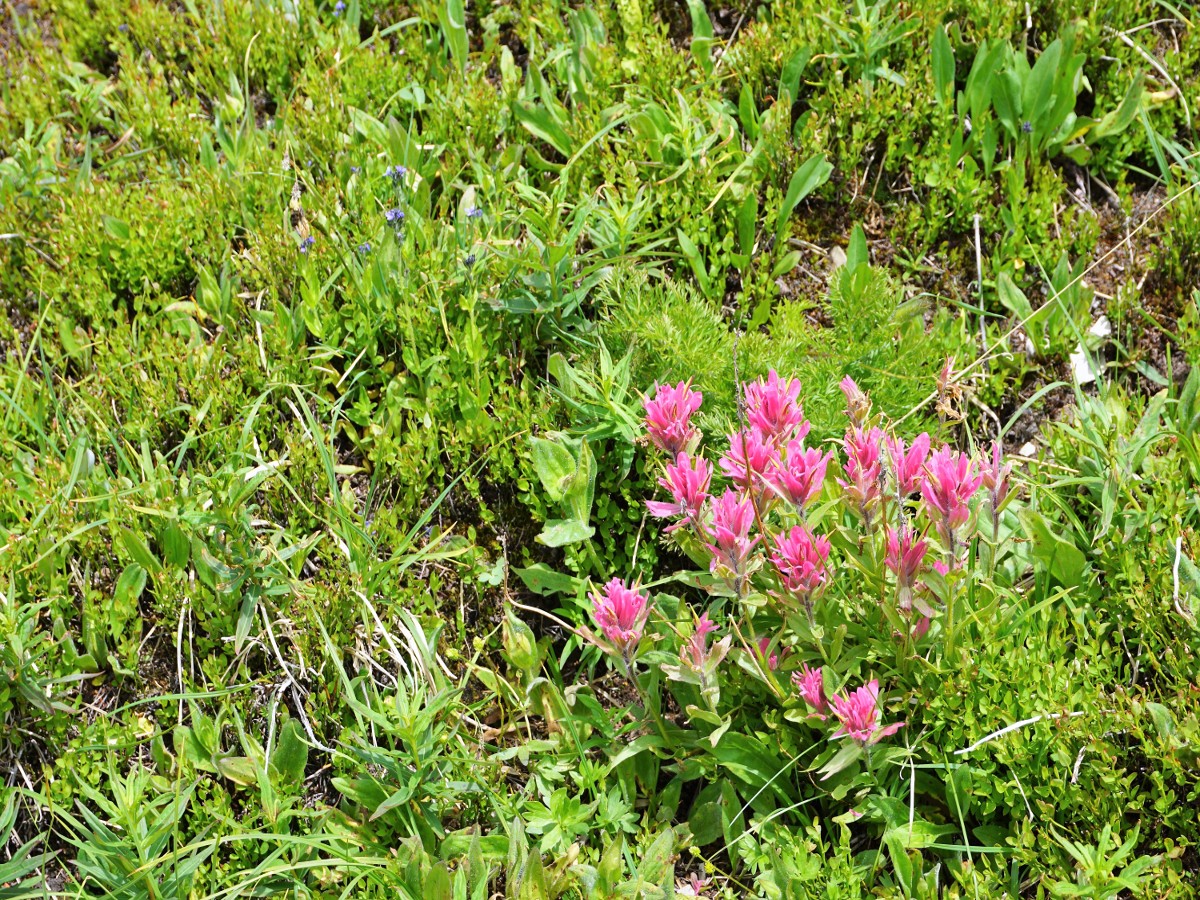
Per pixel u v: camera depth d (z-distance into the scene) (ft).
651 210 4.20
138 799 3.23
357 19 4.77
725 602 3.57
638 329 3.82
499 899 3.42
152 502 3.74
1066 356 4.11
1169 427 3.85
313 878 3.40
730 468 3.23
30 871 3.41
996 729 3.28
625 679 3.72
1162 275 4.23
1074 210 4.23
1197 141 4.43
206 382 3.94
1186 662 3.36
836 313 3.96
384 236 4.00
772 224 4.25
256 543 3.73
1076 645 3.54
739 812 3.40
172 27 4.87
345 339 4.06
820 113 4.36
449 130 4.43
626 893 3.20
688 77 4.48
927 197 4.36
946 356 3.99
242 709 3.64
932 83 4.33
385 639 3.68
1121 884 3.04
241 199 4.33
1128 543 3.58
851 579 3.48
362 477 3.97
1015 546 3.66
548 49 4.64
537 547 3.88
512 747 3.59
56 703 3.52
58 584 3.67
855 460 3.18
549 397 3.91
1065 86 4.29
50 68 4.82
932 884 3.18
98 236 4.22
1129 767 3.38
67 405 4.06
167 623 3.71
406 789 3.32
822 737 3.41
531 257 3.94
